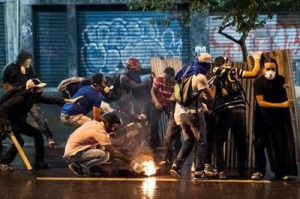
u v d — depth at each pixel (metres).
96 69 22.89
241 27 12.42
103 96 11.41
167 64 11.86
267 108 9.16
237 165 9.93
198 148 9.38
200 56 9.16
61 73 22.97
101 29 22.67
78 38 22.78
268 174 9.85
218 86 9.33
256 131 9.35
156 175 9.79
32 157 11.35
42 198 8.36
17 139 10.18
